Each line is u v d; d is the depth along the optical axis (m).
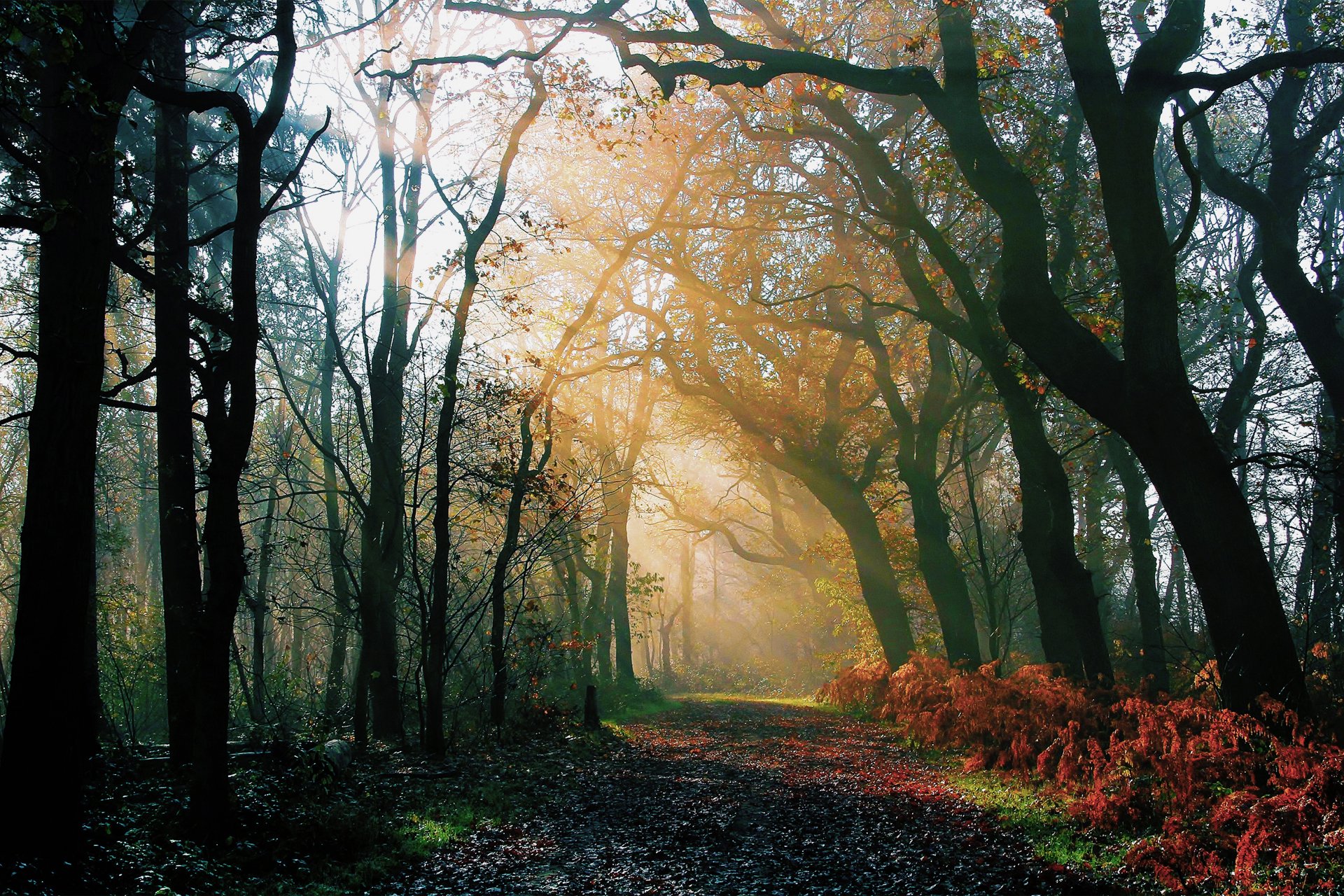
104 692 24.50
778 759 17.28
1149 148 12.96
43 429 8.27
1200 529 12.27
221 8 14.66
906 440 25.95
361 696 17.89
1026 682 16.12
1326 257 29.27
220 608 9.45
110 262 8.85
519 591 30.95
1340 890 6.79
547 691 29.06
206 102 9.64
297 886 8.52
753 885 8.39
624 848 9.98
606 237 27.62
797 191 26.92
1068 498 18.22
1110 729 13.12
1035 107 20.44
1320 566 24.12
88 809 9.66
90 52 8.88
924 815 11.06
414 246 23.12
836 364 28.20
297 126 26.59
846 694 28.39
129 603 27.48
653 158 27.06
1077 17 13.12
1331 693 15.69
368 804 11.50
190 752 13.29
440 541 17.06
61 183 8.52
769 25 18.22
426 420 17.94
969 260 26.16
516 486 18.91
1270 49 17.56
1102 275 23.98
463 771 14.77
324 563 28.98
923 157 20.08
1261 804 7.73
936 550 25.64
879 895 7.90
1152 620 28.48
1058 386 13.87
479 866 9.30
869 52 25.48
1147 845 8.15
